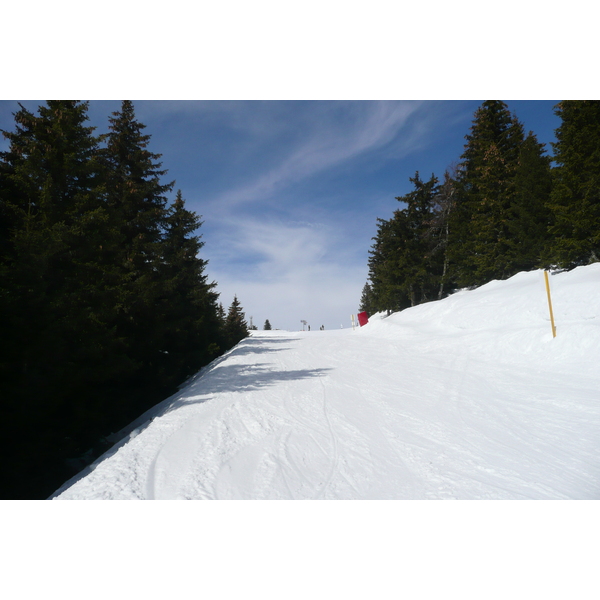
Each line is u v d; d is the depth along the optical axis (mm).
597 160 13805
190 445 4887
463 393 7410
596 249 14664
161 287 16438
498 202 21859
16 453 8023
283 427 5637
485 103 29047
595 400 6371
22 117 11961
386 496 3592
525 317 12383
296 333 40375
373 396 7516
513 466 4145
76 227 10516
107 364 10656
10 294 7785
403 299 31891
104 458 5422
